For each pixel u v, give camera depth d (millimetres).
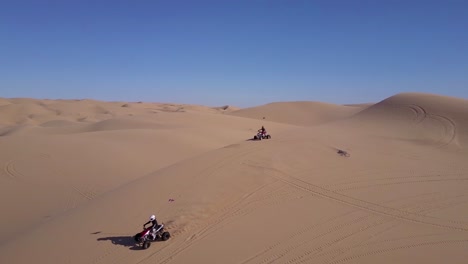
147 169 25125
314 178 16766
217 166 17781
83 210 13984
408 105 43125
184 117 59000
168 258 9672
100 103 153500
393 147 25656
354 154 22047
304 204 13594
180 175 16469
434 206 13664
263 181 15969
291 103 102188
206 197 13797
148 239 10438
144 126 50781
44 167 23578
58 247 10500
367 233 11172
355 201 14031
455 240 10758
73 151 27047
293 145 23250
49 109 125938
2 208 17781
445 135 31438
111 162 25438
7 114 110938
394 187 15930
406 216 12617
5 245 11672
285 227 11531
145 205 13273
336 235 10992
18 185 20609
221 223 11852
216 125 54594
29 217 16812
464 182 16953
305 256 9680
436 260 9508
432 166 20125
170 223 11695
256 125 59000
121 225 11758
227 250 10039
